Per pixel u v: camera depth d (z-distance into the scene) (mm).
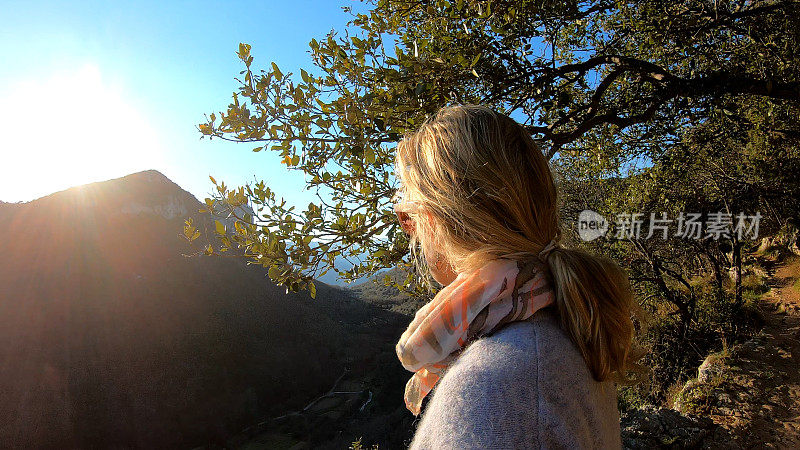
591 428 511
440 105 2352
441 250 650
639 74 3730
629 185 7469
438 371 627
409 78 2277
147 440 45188
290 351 64125
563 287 552
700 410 5121
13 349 52094
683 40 3945
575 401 499
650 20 3865
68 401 46938
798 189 6098
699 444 4129
